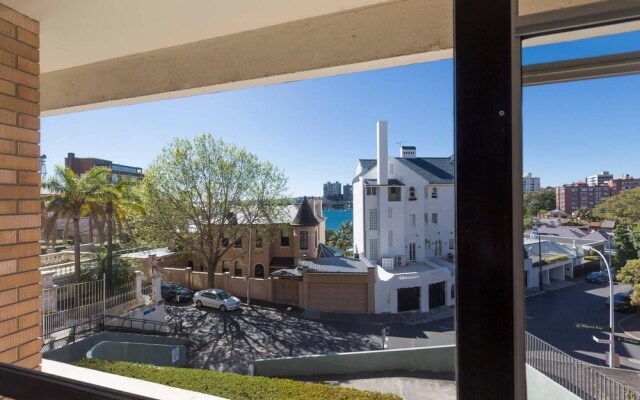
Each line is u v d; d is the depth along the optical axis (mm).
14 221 1706
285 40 2096
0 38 1700
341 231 33219
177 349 14086
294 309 21578
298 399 5551
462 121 745
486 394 712
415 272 22266
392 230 24641
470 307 730
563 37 947
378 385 9617
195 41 2289
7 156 1695
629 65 962
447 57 1877
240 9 1903
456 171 749
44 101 2840
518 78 893
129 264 16500
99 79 2637
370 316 20812
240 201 21016
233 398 5492
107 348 10719
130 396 823
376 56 1909
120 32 2109
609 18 843
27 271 1752
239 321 19656
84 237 17531
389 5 1885
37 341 1780
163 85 2424
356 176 28703
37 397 905
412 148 27000
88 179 16344
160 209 19797
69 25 1984
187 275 24578
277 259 24562
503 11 722
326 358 10953
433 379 9828
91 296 12945
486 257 720
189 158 20203
